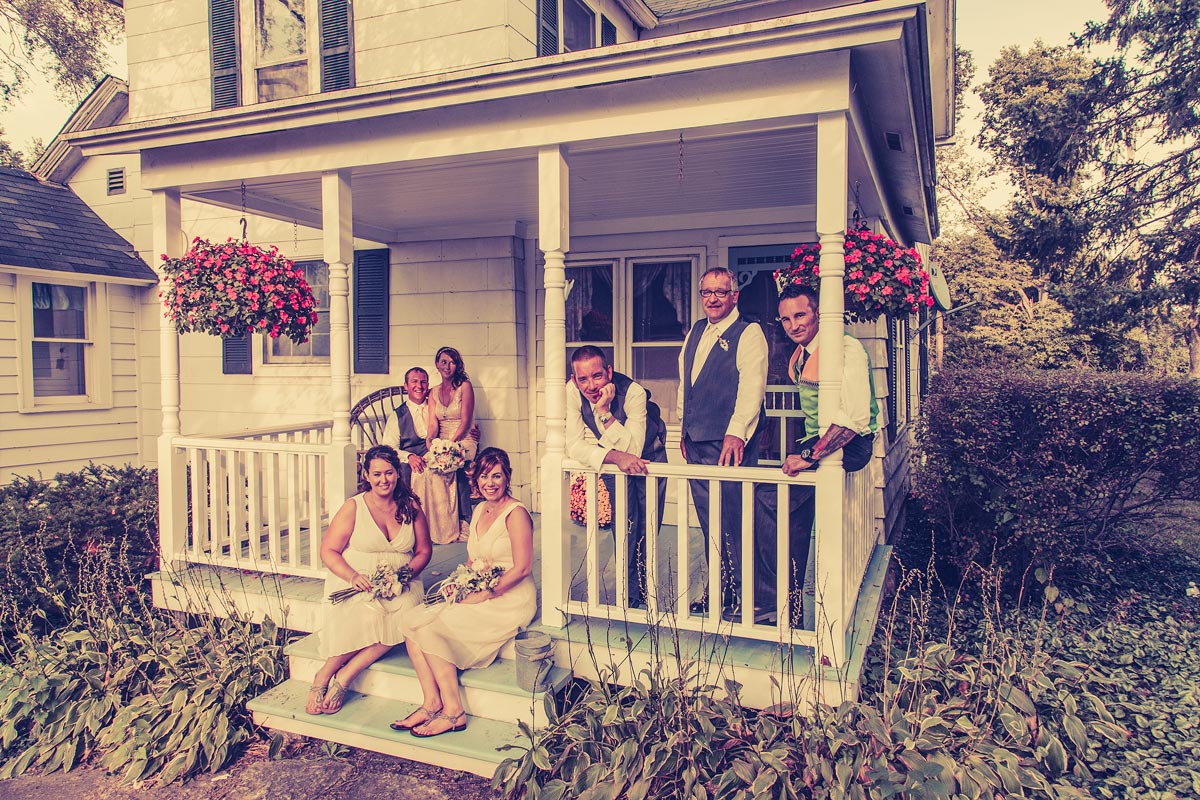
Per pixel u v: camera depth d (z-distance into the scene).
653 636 3.65
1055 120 18.75
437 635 3.93
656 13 9.00
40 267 8.75
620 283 6.82
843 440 3.49
